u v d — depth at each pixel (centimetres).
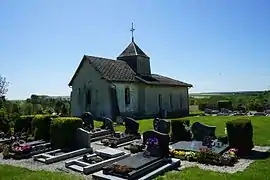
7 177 1144
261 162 1309
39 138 1875
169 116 4119
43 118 1883
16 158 1516
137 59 4075
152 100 3941
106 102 3419
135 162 1180
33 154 1580
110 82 3391
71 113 3766
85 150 1609
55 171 1249
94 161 1338
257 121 2878
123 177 1067
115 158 1379
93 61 3575
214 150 1455
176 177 1073
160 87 4122
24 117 2214
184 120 1881
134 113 3709
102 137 2073
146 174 1116
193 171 1166
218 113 4234
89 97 3597
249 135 1487
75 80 3747
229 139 1516
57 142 1677
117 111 3366
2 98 4272
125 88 3612
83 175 1184
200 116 3806
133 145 1645
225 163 1288
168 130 1986
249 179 1028
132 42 4275
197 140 1802
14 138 1984
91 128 2217
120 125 2719
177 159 1327
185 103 4756
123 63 4034
